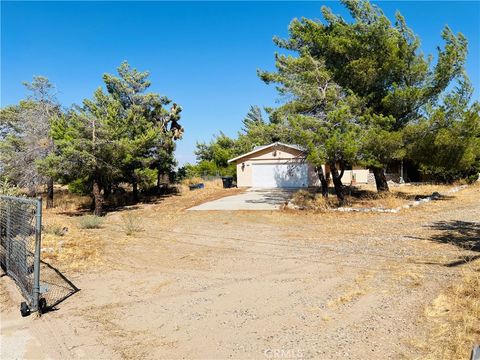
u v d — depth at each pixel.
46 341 4.92
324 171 32.78
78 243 11.37
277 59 19.75
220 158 44.19
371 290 6.59
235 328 5.25
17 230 7.45
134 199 26.89
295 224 14.80
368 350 4.47
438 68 17.89
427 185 28.84
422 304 5.80
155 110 30.59
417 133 17.73
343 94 18.72
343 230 13.04
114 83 28.98
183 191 32.16
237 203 22.34
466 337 4.60
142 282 7.52
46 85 24.50
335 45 18.84
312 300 6.25
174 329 5.27
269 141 18.72
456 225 12.99
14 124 26.81
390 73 18.70
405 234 11.75
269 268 8.37
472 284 6.47
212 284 7.31
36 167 21.00
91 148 20.12
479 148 19.86
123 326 5.39
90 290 7.03
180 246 11.12
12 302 6.33
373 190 25.84
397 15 18.67
